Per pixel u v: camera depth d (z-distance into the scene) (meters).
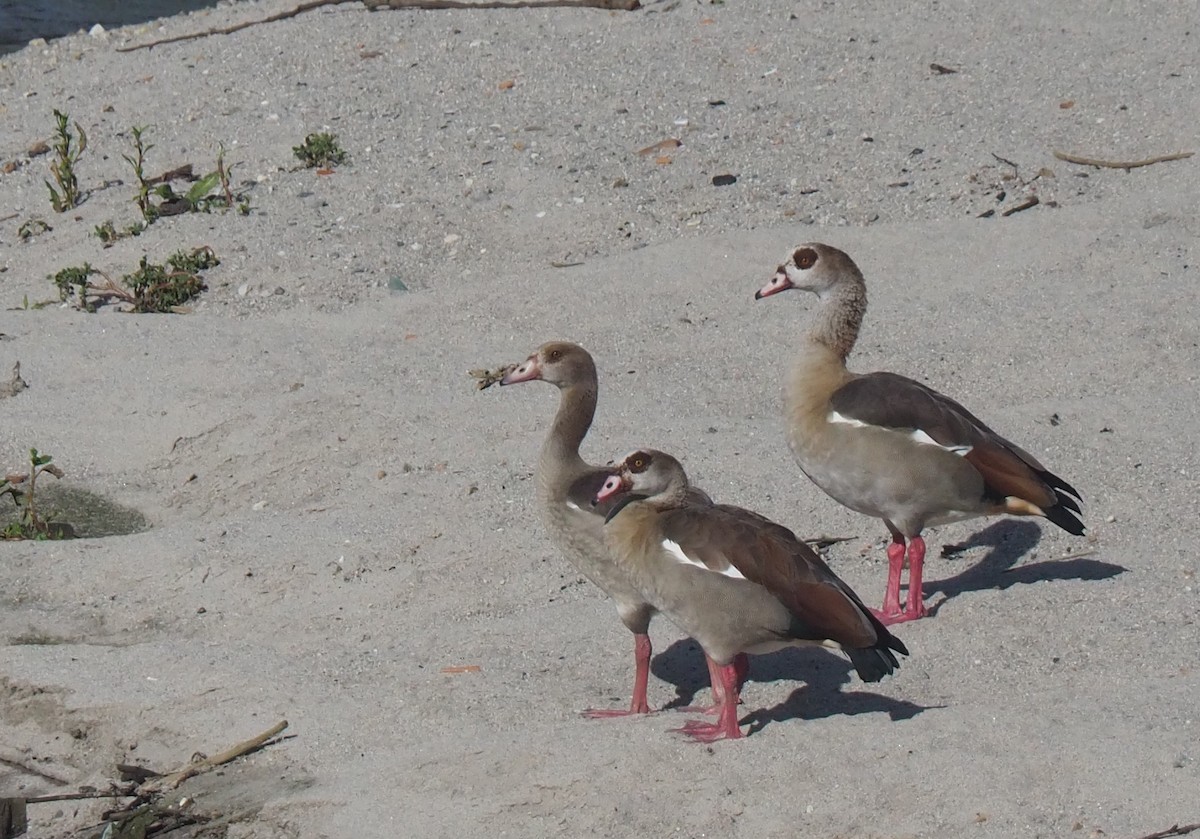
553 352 11.21
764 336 16.42
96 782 10.50
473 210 19.55
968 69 22.09
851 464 11.52
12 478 14.62
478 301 17.44
